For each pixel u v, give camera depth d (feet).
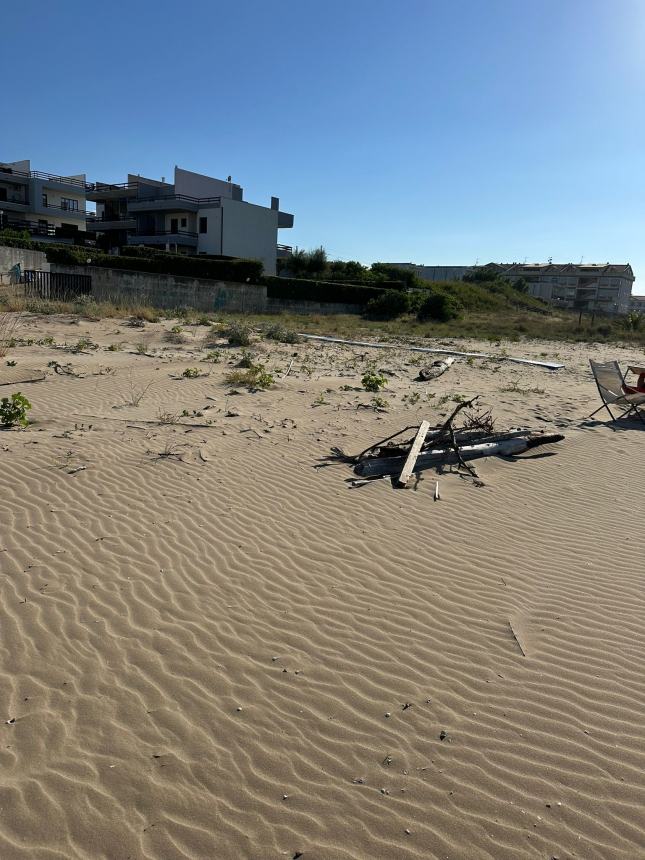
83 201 187.62
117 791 9.84
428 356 67.51
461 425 33.65
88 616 14.64
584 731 11.45
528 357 73.72
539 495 24.43
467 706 12.10
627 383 54.34
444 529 20.72
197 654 13.43
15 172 179.63
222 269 115.96
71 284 92.73
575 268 344.08
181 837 9.08
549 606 15.99
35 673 12.55
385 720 11.66
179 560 17.62
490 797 9.93
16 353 51.06
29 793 9.70
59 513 20.21
